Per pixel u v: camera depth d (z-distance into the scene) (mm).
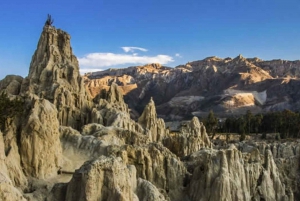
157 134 115375
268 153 82438
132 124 102312
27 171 62438
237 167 71188
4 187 44562
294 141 139750
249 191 73938
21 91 102938
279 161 96938
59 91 99125
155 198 57500
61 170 67188
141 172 70562
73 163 71000
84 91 111250
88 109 106375
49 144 65062
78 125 99438
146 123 114062
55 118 68250
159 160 73125
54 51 108938
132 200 53344
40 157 63375
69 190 51969
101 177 51469
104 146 75125
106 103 112125
